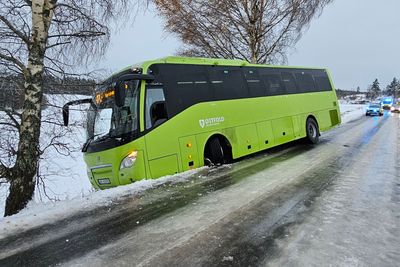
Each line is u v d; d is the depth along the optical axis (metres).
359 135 16.58
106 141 7.69
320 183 6.67
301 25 15.32
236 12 15.20
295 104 12.84
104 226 4.73
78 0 7.63
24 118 6.94
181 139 8.29
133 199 6.04
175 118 8.24
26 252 3.94
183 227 4.53
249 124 10.39
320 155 10.29
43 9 7.04
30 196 6.92
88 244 4.11
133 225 4.71
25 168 6.86
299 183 6.73
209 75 9.53
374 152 10.64
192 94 8.85
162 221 4.82
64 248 4.02
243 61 11.02
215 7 14.95
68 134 8.34
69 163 14.59
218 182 7.09
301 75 13.80
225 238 4.08
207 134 8.98
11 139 7.48
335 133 18.33
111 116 7.78
